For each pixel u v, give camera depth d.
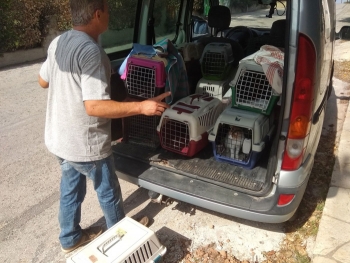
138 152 2.77
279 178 2.11
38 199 3.06
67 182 2.24
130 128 2.93
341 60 7.34
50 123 2.14
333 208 2.69
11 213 2.88
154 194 2.72
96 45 1.91
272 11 3.41
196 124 2.58
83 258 2.03
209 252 2.40
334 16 3.03
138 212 2.84
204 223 2.69
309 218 2.67
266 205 2.15
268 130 2.61
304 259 2.30
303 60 1.87
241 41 3.70
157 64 2.73
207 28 4.28
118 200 2.34
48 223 2.77
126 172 2.57
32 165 3.59
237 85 2.64
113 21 3.27
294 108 1.97
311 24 1.83
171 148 2.69
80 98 1.95
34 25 8.00
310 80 1.91
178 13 4.13
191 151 2.61
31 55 8.07
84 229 2.59
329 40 2.52
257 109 2.57
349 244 2.35
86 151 2.05
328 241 2.38
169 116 2.64
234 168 2.54
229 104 2.99
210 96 3.10
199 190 2.32
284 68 1.92
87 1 1.90
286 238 2.51
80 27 1.98
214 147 2.63
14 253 2.48
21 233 2.67
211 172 2.48
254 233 2.57
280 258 2.33
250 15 3.60
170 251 2.42
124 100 2.94
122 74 3.02
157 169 2.58
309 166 2.20
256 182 2.34
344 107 4.76
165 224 2.69
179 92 3.06
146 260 2.14
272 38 3.30
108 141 2.15
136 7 3.51
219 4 3.93
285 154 2.07
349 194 2.85
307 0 1.81
